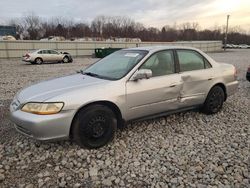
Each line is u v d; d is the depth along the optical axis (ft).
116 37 222.07
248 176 9.62
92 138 11.64
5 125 15.03
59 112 10.73
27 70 52.11
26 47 103.65
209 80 15.94
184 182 9.32
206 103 16.37
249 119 16.19
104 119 11.83
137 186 9.14
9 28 177.78
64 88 11.78
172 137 13.24
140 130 14.06
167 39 263.49
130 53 14.60
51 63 75.51
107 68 14.19
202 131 14.10
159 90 13.43
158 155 11.32
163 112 14.08
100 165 10.50
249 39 291.58
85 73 14.49
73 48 113.91
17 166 10.48
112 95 11.91
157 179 9.53
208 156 11.19
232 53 138.10
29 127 10.66
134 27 249.55
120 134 13.48
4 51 99.50
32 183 9.35
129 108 12.59
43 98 10.95
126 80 12.51
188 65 15.23
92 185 9.24
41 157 11.13
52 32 216.33
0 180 9.48
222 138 13.16
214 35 286.66
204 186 9.04
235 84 17.84
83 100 11.16
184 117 16.22
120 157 11.16
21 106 11.29
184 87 14.60
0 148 11.98
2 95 24.03
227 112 17.57
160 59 14.03
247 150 11.76
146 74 12.64
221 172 9.93
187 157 11.11
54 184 9.30
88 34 225.15
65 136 11.07
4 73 45.65
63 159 10.95
